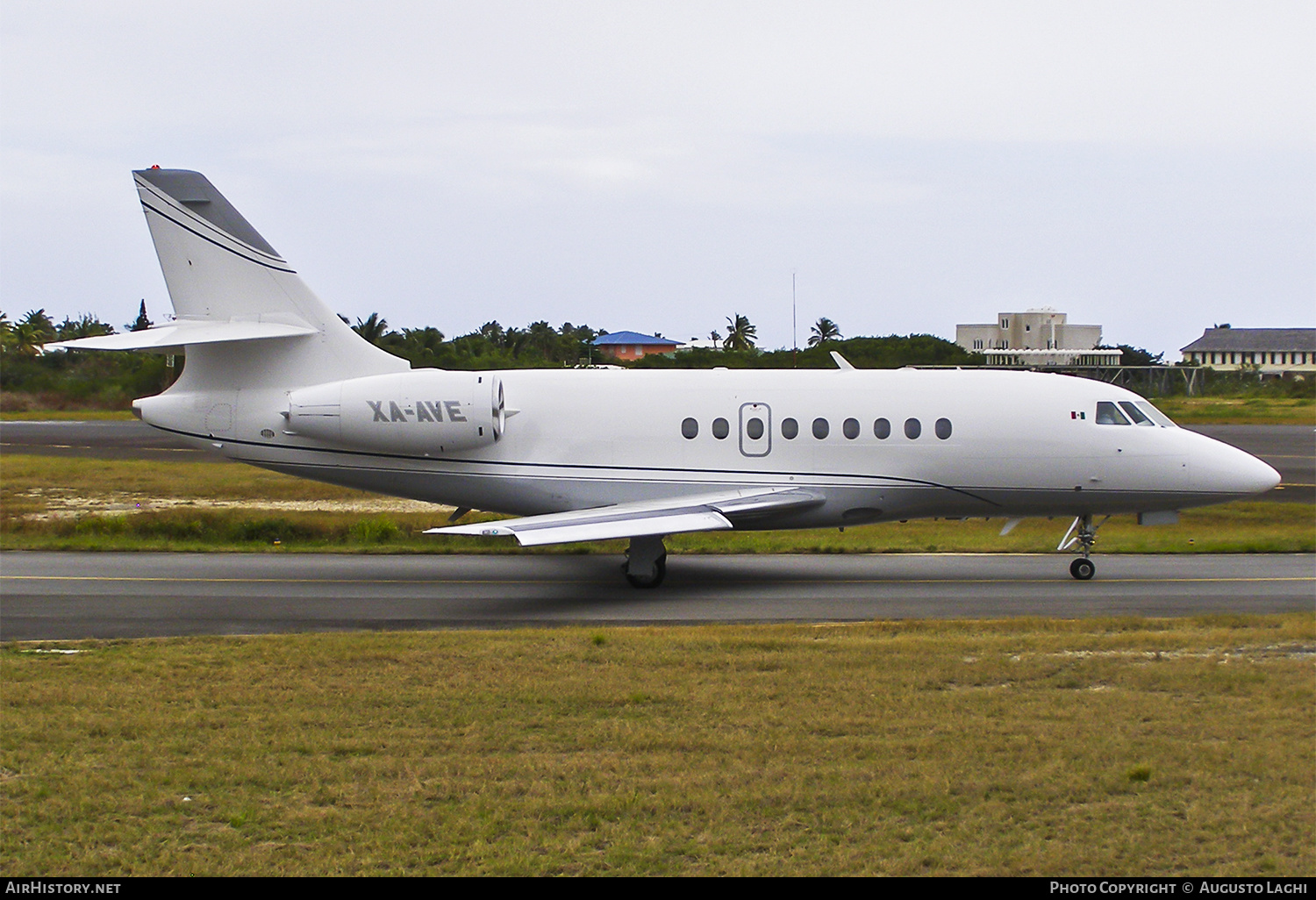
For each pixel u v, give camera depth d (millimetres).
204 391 37812
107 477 66562
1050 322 183500
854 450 36156
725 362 106500
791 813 14609
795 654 23672
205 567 38969
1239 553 41969
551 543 30812
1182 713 18953
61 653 24953
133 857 13406
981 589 34094
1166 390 149875
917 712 19109
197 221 37344
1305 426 103062
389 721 18844
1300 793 15219
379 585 35375
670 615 30344
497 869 12953
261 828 14203
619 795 15055
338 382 37594
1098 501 36062
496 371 38438
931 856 13344
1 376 127312
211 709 19688
